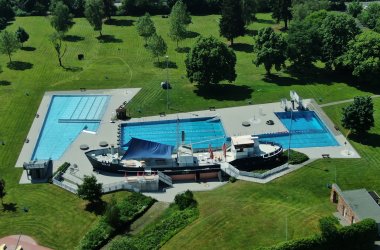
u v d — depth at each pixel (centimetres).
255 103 15250
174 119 14475
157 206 10788
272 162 12275
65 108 15188
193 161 11969
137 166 11862
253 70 17662
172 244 9350
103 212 10519
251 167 12138
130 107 15162
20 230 10031
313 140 13475
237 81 16775
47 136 13800
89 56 18975
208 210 10288
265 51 16462
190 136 13800
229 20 19425
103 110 15000
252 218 9950
